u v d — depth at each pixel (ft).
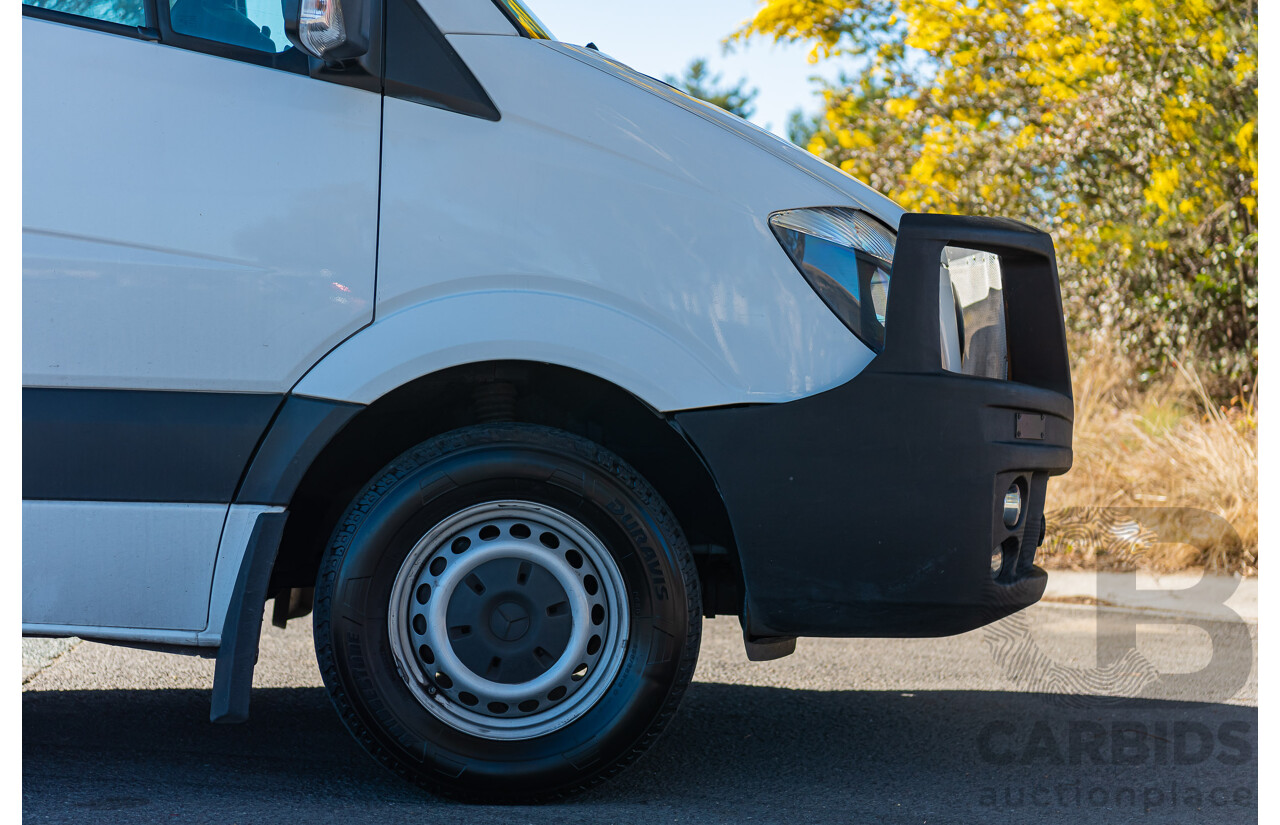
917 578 8.95
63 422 8.89
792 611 9.05
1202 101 26.07
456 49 9.11
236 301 8.90
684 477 10.27
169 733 11.32
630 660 9.18
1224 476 21.34
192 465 8.89
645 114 9.27
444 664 9.09
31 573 8.91
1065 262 28.50
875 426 8.95
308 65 9.06
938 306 9.09
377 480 9.14
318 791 9.53
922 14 28.32
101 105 8.96
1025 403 9.20
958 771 10.45
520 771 9.05
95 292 8.91
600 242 9.04
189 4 9.12
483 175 9.02
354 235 8.93
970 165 28.89
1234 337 27.27
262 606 8.78
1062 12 27.32
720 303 9.05
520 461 9.02
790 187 9.32
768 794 9.71
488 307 8.93
